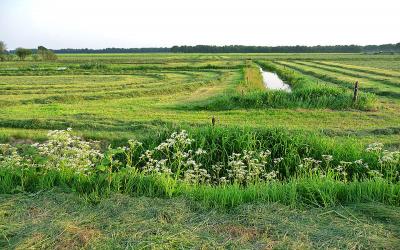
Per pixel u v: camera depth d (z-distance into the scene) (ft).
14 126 45.50
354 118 50.83
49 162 21.72
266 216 16.20
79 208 17.11
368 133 41.37
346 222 15.90
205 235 14.76
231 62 225.56
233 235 14.93
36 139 38.96
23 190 19.11
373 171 23.27
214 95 80.28
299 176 25.22
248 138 31.19
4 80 110.01
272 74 160.45
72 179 20.34
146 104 66.90
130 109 60.64
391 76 112.78
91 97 74.69
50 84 97.96
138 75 131.75
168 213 16.44
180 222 15.87
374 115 53.01
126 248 13.76
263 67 208.13
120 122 47.26
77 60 283.18
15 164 20.97
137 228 15.15
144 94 81.82
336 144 31.48
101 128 44.29
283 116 52.49
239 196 18.01
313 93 62.34
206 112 56.90
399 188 18.66
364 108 57.36
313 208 17.39
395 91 75.82
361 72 132.26
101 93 78.89
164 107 62.23
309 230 15.07
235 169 25.00
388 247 13.84
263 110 57.31
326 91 62.28
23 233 14.76
